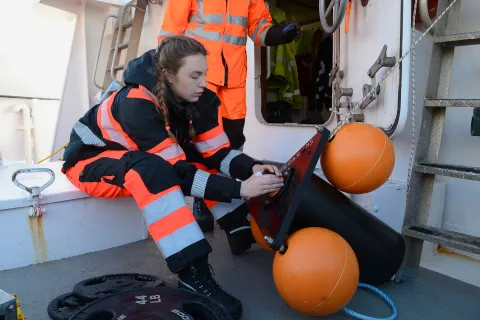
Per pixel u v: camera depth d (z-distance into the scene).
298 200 1.28
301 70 3.98
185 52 1.38
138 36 3.79
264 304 1.54
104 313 1.14
